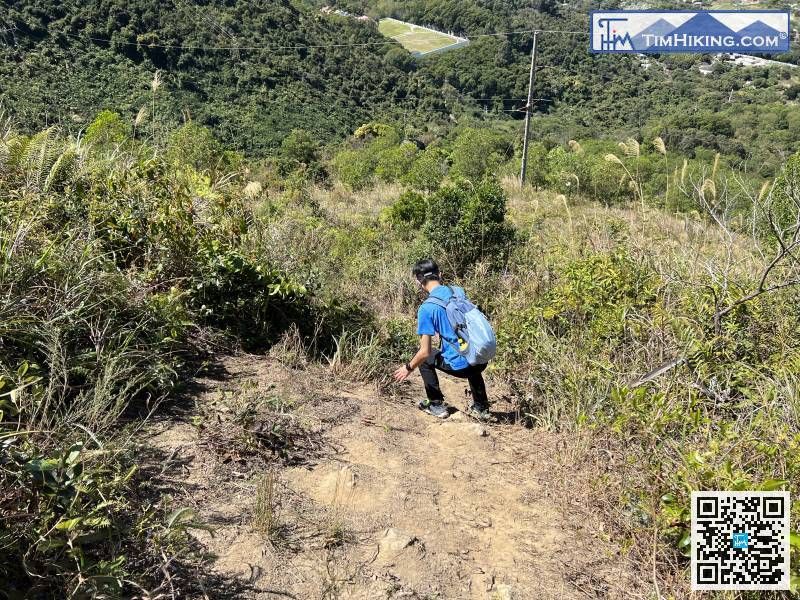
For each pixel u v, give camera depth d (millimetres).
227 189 5781
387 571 2500
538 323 5180
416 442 3795
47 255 3451
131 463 2682
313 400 3959
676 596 2445
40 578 1966
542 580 2590
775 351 4098
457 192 8719
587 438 3564
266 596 2229
